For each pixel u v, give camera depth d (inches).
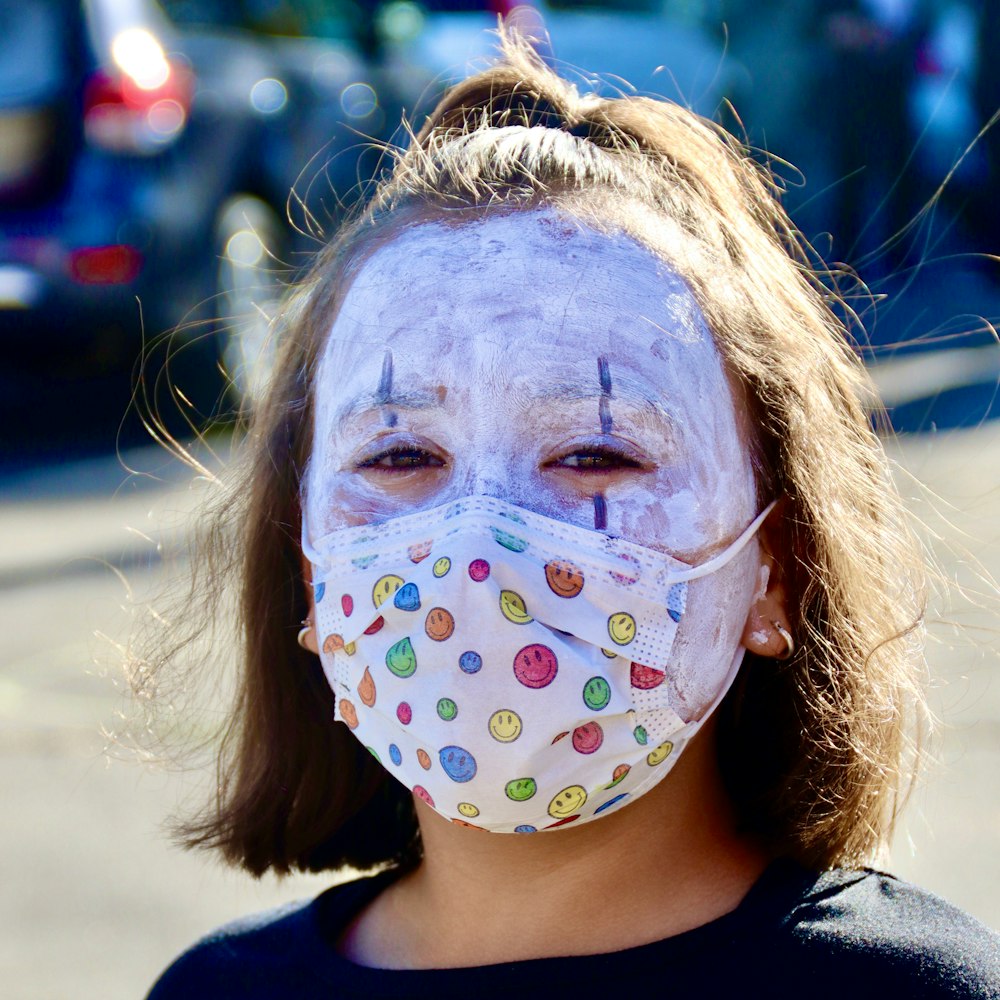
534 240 66.4
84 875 141.9
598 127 74.4
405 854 82.6
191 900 137.7
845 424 75.2
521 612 61.6
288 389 75.5
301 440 73.9
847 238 313.7
